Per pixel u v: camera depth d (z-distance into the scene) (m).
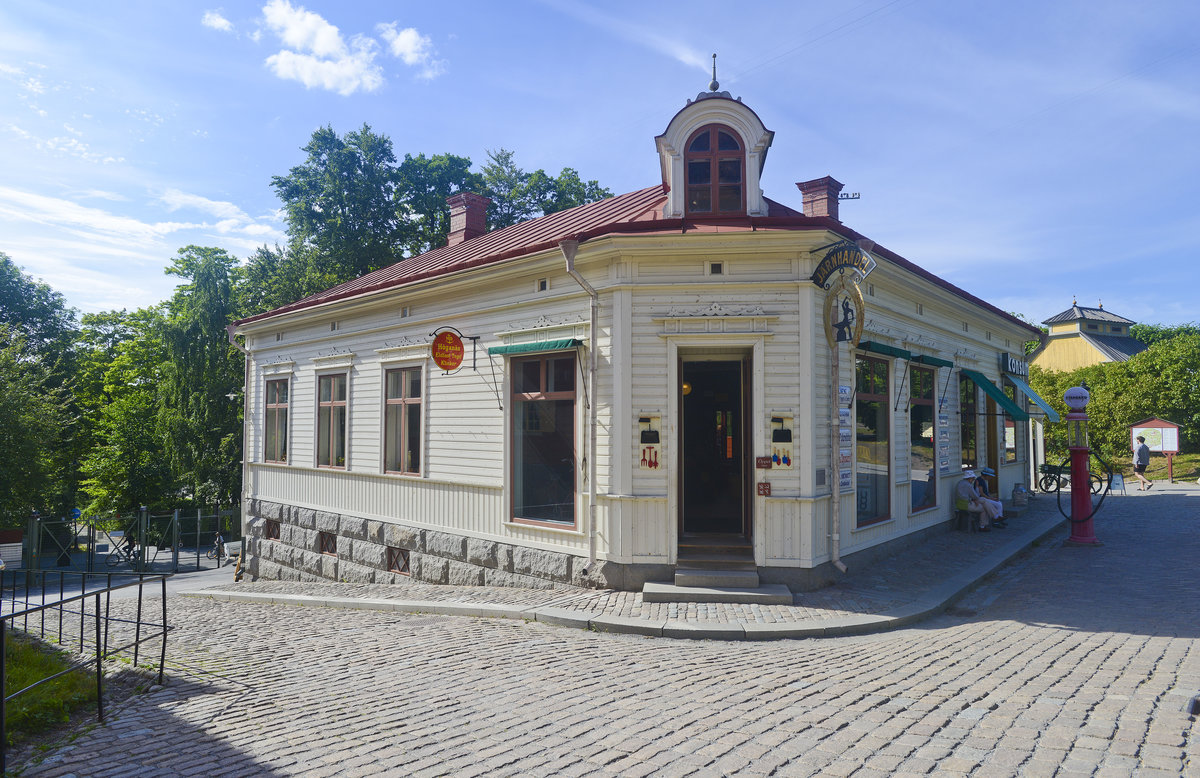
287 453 16.78
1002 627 7.58
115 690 6.40
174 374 33.28
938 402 13.88
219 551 26.28
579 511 10.11
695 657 6.71
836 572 9.76
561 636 7.78
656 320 9.48
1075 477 13.04
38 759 4.68
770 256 9.41
